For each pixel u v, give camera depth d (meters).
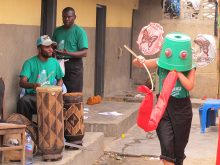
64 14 8.95
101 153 8.26
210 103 10.22
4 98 6.94
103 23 13.05
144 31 6.94
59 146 6.58
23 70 7.55
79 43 9.01
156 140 9.38
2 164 6.32
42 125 6.53
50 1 9.37
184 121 6.14
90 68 12.10
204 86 14.76
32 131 6.77
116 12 14.27
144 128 5.86
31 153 6.57
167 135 6.10
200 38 9.62
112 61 14.06
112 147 8.73
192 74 6.11
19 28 7.88
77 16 10.93
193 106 13.74
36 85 7.31
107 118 9.87
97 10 12.96
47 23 9.39
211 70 14.70
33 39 8.38
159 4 16.72
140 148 8.72
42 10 9.24
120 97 13.19
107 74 13.59
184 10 14.83
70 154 6.95
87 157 7.49
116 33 14.37
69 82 9.12
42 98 6.48
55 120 6.52
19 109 7.39
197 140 9.55
